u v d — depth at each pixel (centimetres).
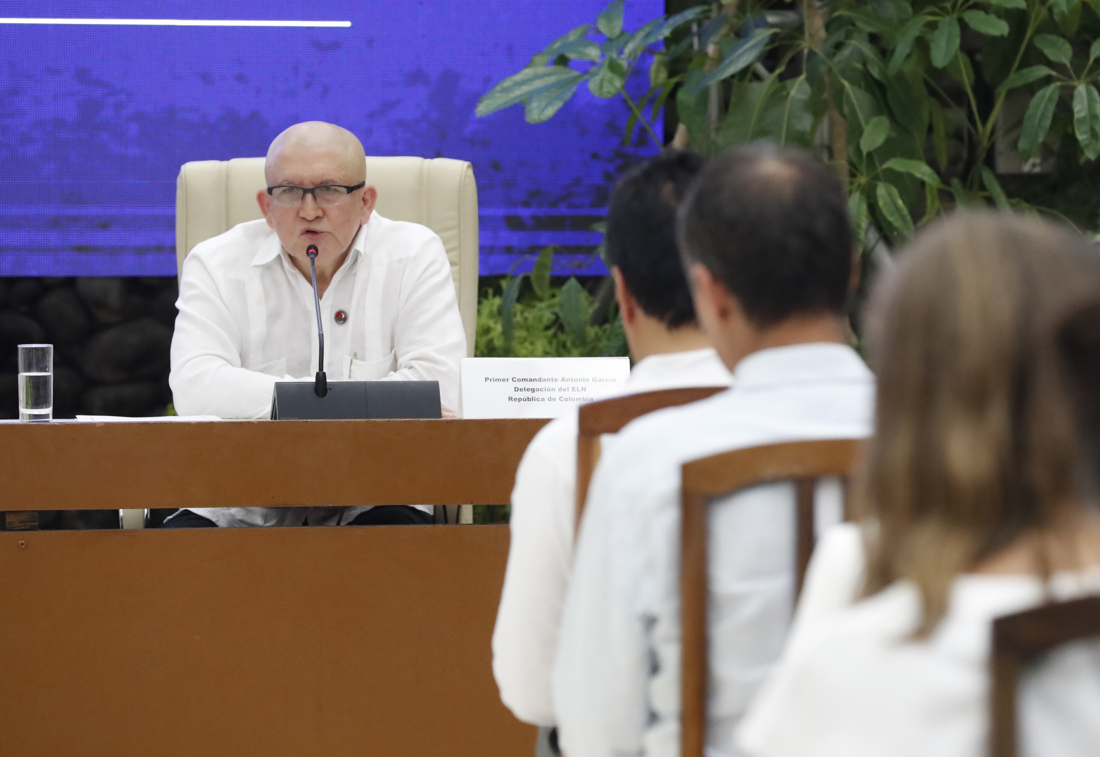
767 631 259
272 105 1116
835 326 276
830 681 179
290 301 807
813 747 179
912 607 176
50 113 1097
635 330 334
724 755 262
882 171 1034
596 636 277
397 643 496
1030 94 1189
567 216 1160
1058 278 175
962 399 174
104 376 1149
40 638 488
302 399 593
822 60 1004
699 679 259
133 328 1152
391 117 1130
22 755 489
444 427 502
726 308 278
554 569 323
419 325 809
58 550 487
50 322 1137
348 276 815
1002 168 1205
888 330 186
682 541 259
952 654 172
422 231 839
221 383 749
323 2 1112
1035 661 170
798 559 256
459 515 653
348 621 495
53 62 1092
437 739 498
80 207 1109
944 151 1105
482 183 1149
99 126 1102
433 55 1128
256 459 499
